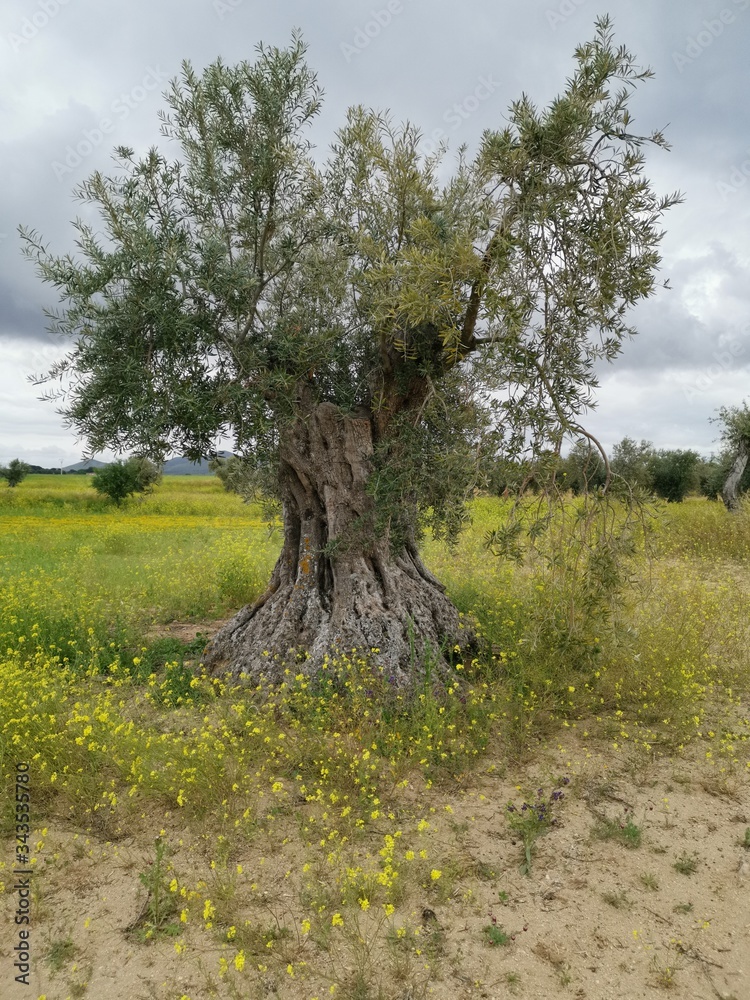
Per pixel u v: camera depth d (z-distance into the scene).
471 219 5.16
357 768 4.57
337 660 5.82
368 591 6.39
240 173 5.82
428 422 6.56
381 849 3.84
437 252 4.87
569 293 4.66
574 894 3.52
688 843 3.97
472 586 9.40
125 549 17.03
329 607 6.54
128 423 5.40
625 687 6.04
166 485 58.41
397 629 6.16
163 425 5.36
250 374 5.78
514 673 5.81
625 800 4.46
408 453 6.27
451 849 3.90
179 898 3.48
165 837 4.06
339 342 6.33
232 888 3.44
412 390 6.41
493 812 4.31
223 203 5.93
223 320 5.71
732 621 7.75
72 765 4.49
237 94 5.73
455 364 6.08
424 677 5.74
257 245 5.84
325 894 3.45
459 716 5.49
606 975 2.98
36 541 19.67
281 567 7.04
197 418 5.29
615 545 5.18
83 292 5.09
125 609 8.99
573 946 3.15
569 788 4.59
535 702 5.60
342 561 6.52
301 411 6.34
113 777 4.63
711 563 13.34
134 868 3.76
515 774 4.81
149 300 5.16
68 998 2.88
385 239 5.98
